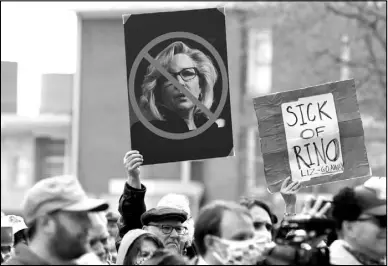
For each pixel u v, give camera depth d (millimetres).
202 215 7930
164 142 10461
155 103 10477
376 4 27266
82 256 7891
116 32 47719
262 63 42719
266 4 30141
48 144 52812
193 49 10523
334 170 10383
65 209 7434
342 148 10398
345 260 8266
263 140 10500
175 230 9898
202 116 10484
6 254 10766
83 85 48125
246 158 44500
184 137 10461
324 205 8625
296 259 7891
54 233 7445
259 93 43781
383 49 28000
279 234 8375
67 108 52781
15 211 52375
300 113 10461
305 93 10445
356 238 8266
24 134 52781
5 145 52688
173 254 7953
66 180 7551
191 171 45062
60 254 7488
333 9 28172
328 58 29578
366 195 8227
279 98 10484
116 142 47812
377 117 27859
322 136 10398
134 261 8984
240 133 44281
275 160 10461
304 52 30281
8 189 52562
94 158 48031
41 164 52812
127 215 10109
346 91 10406
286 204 10383
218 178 44906
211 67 10500
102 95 47938
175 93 10477
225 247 7812
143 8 45969
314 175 10398
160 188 43281
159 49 10516
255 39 43719
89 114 48062
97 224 7930
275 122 10484
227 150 10461
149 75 10492
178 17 10516
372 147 32344
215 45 10516
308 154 10422
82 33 47875
